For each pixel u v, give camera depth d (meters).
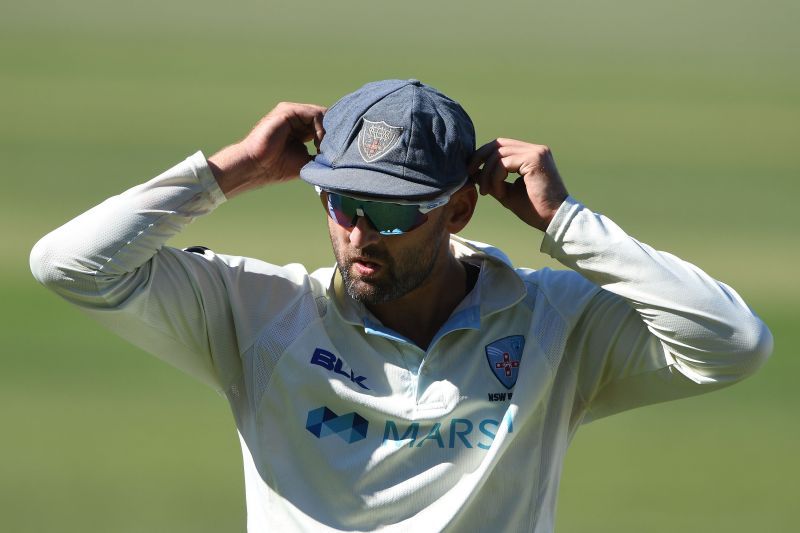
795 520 33.88
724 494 36.06
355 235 12.32
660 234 69.88
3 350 49.47
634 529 32.56
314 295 13.27
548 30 179.75
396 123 12.36
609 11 196.25
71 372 47.12
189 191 12.82
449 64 141.38
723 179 86.62
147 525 31.59
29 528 31.22
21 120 98.94
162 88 116.62
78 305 12.70
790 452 40.19
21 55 132.25
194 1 181.62
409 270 12.55
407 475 12.59
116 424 41.25
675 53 160.12
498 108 111.06
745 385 48.06
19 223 67.62
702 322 12.58
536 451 13.02
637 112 115.25
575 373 13.32
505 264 13.12
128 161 84.81
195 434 40.47
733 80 139.75
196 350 13.19
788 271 62.97
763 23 187.62
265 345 12.93
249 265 13.43
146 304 12.70
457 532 12.68
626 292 12.74
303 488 12.66
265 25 170.00
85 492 34.62
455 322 12.90
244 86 119.62
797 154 98.31
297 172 13.60
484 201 70.06
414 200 12.15
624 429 42.56
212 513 32.81
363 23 176.88
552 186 12.93
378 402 12.61
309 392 12.77
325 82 123.75
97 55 135.75
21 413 42.12
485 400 12.83
